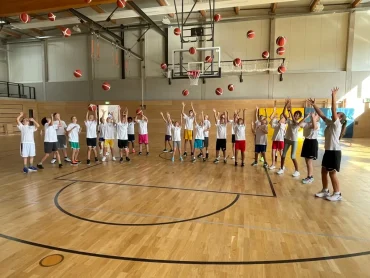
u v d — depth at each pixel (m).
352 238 2.63
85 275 2.01
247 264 2.17
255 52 11.05
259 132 6.20
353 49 10.45
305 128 4.73
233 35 11.16
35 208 3.45
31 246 2.46
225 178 5.10
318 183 4.73
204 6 8.61
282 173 5.51
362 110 10.59
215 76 9.70
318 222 3.02
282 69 6.80
